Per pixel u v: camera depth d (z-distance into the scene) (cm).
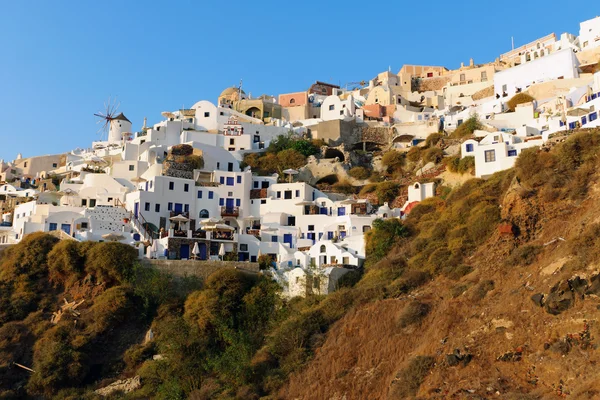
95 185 9656
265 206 9444
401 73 15650
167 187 9088
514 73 12275
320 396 5106
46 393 5994
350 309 5997
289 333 5859
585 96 9438
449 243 6494
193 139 11250
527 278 4991
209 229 8156
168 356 5903
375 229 7612
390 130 11856
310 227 8944
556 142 6806
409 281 6138
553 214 5738
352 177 10400
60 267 7069
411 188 8706
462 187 7638
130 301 6681
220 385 5569
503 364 4297
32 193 10769
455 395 4209
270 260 7756
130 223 8631
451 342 4725
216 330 6306
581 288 4356
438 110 13200
